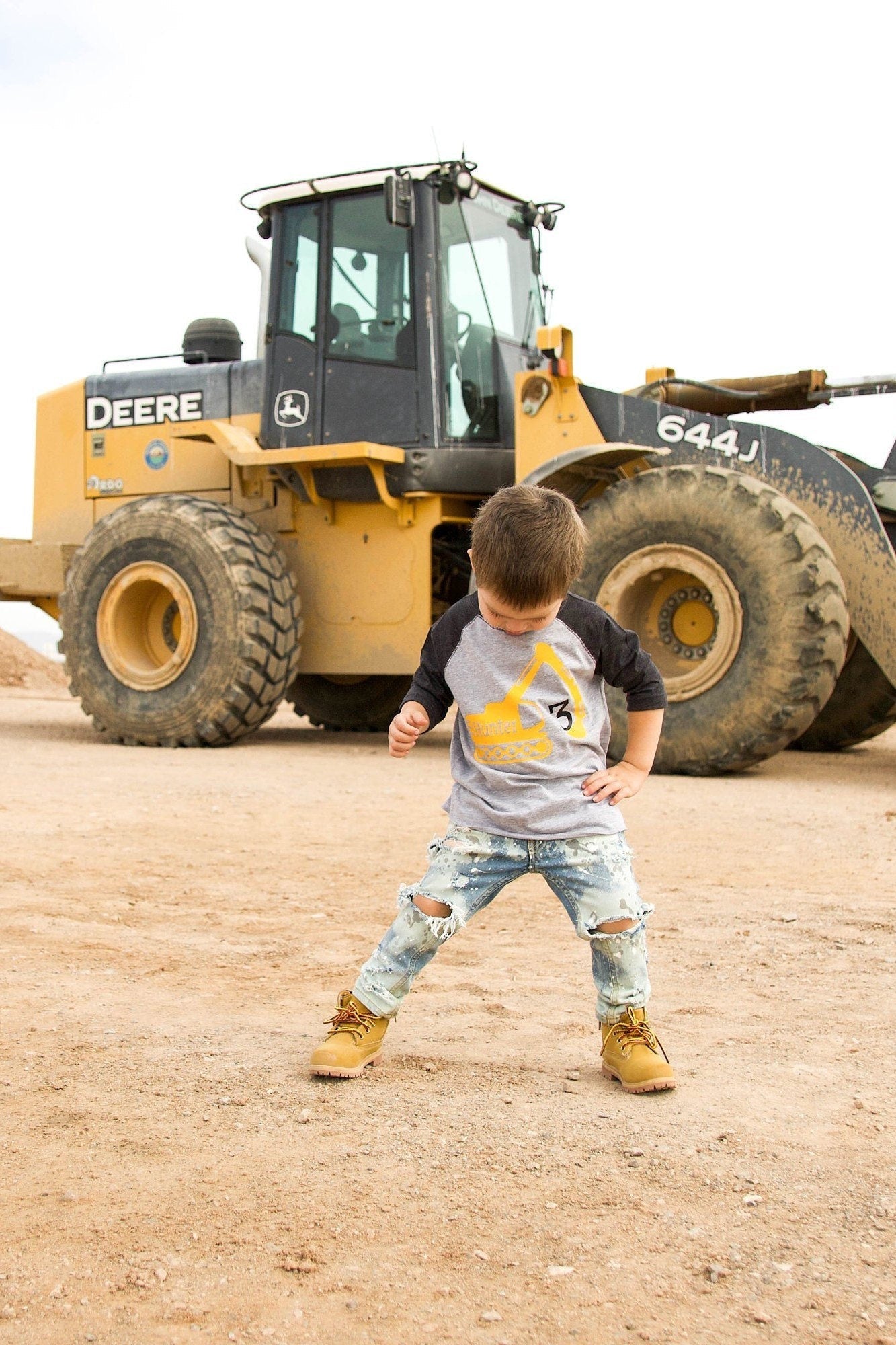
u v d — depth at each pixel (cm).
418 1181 232
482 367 948
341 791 718
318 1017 328
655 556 807
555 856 275
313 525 1001
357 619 982
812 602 757
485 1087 279
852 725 995
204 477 1059
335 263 948
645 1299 194
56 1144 248
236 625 935
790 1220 218
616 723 806
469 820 279
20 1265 204
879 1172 236
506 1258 205
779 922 429
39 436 1141
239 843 559
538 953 393
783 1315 190
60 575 1096
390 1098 272
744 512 775
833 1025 322
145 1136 252
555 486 880
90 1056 296
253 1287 197
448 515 950
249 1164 239
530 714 272
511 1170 236
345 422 945
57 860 514
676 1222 217
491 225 977
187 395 1065
